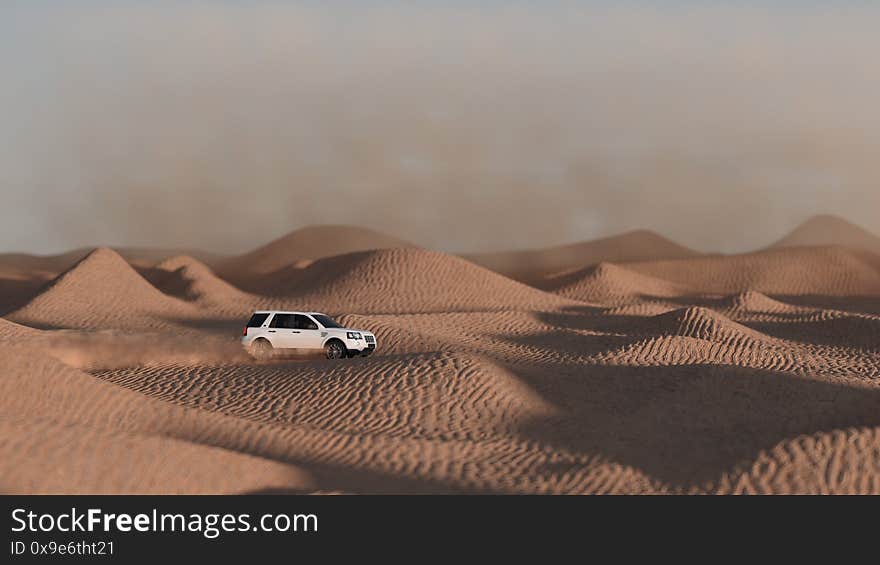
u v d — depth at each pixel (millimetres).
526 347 41594
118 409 22797
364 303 66125
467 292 68500
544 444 23000
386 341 40719
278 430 22859
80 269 67250
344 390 27656
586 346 41312
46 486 16781
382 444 22094
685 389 28078
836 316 53312
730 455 20156
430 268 71750
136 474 17594
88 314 59906
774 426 23031
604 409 27297
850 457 18328
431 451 21734
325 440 22344
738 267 117250
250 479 18484
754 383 28562
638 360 35594
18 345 24297
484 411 25938
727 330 43000
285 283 83750
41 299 62031
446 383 27531
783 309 60688
